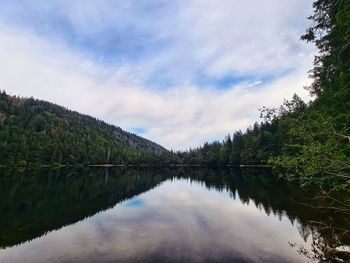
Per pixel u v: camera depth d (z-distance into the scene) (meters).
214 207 20.95
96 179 51.56
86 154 125.81
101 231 14.52
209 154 125.06
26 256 10.92
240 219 16.70
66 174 64.19
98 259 10.56
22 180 43.03
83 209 20.80
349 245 10.55
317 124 7.40
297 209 17.97
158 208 20.97
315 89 16.28
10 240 12.98
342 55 11.02
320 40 13.36
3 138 92.94
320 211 16.62
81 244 12.35
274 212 17.80
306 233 12.89
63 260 10.47
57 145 109.69
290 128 8.60
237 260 10.25
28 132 111.50
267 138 68.38
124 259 10.51
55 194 28.95
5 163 80.50
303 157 7.68
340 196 19.59
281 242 12.00
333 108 11.11
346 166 7.17
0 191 29.53
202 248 11.62
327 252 10.16
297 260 9.95
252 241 12.35
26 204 22.69
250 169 74.12
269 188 29.81
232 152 99.38
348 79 10.68
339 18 8.17
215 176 54.62
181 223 16.06
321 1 11.54
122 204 23.00
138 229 14.83
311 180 8.13
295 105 8.66
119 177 58.44
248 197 24.72
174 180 48.59
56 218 17.72
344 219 14.27
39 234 14.04
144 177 58.47
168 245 12.08
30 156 92.31
